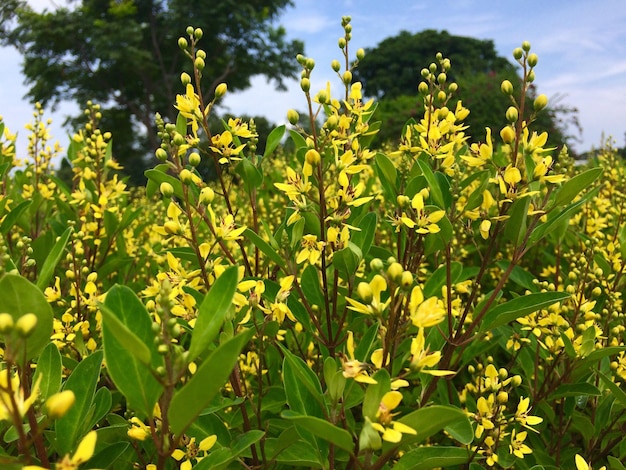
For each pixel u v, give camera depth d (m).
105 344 0.24
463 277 0.54
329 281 0.47
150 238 0.78
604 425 0.46
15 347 0.20
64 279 0.55
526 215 0.36
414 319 0.26
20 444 0.21
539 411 0.50
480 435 0.36
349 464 0.32
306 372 0.31
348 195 0.37
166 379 0.23
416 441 0.25
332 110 0.42
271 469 0.39
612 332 0.48
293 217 0.37
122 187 0.61
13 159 0.66
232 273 0.24
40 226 0.69
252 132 0.45
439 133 0.43
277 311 0.35
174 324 0.23
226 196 0.43
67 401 0.20
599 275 0.51
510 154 0.36
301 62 0.37
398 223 0.43
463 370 0.58
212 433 0.34
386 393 0.24
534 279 0.49
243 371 0.45
